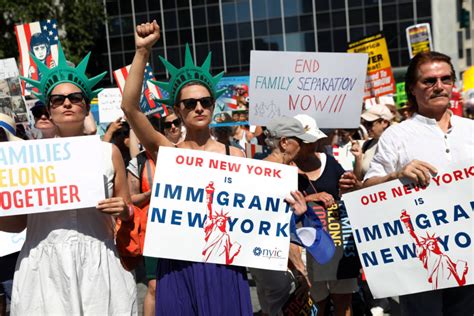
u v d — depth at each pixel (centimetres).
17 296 317
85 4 2448
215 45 3378
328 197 431
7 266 444
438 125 335
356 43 918
